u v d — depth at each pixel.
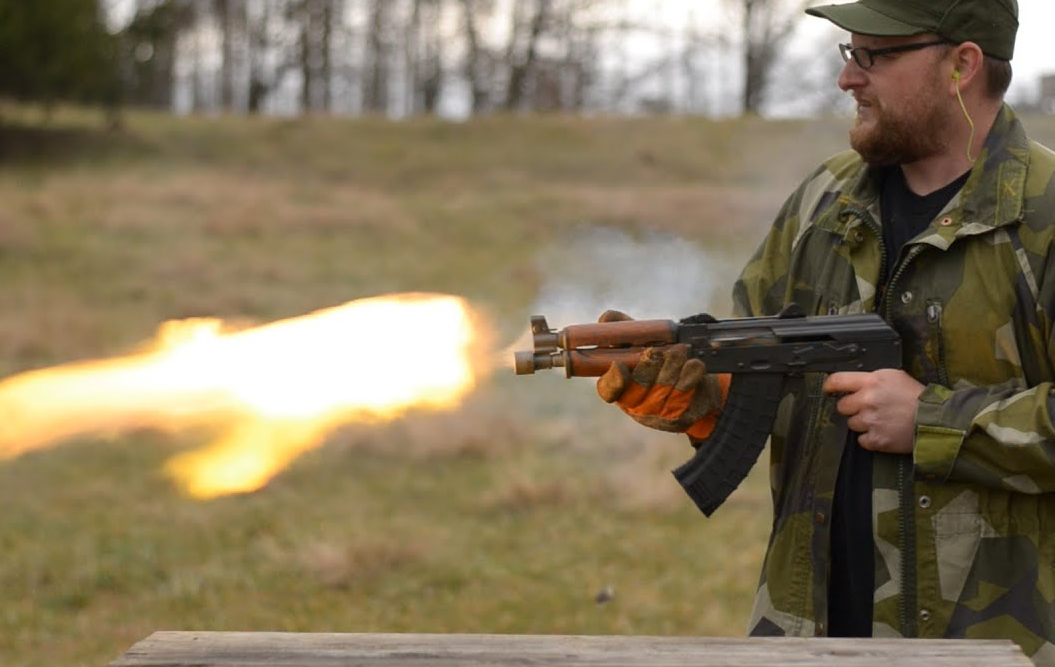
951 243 3.08
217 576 8.04
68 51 34.81
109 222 23.06
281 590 7.88
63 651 6.87
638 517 9.42
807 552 3.28
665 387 3.14
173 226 23.25
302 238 23.05
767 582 3.37
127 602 7.69
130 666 2.38
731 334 3.19
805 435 3.33
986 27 3.12
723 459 3.20
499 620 7.34
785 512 3.38
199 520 9.20
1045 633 2.99
